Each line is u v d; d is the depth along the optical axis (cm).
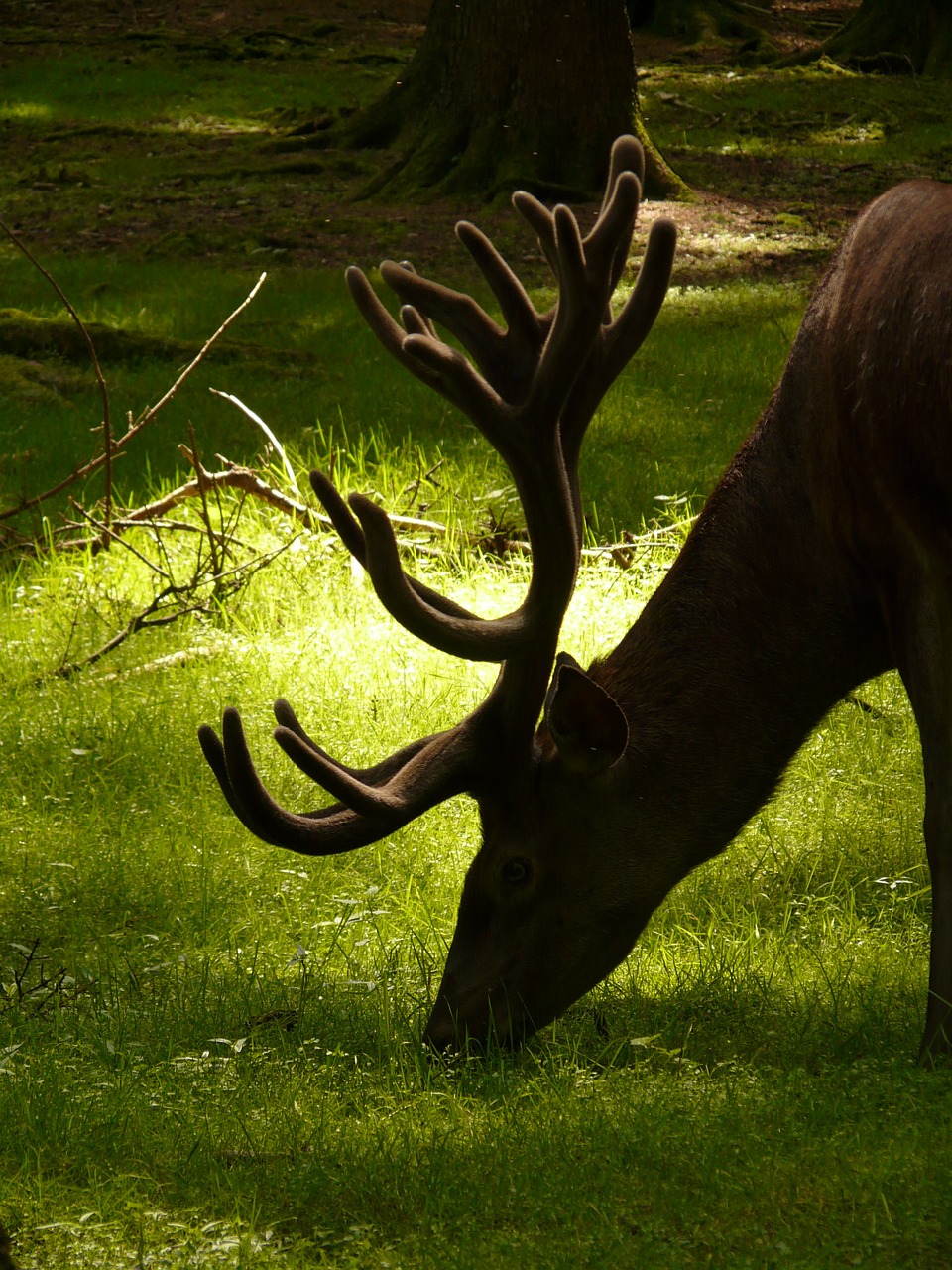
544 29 3866
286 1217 619
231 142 4703
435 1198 616
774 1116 658
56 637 1542
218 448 2091
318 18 6738
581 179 3850
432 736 811
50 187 4275
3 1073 753
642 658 820
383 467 1880
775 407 830
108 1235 607
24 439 2175
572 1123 678
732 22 6481
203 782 1241
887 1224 559
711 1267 548
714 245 3456
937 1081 678
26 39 6350
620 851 799
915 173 4269
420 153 4019
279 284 3159
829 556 810
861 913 1016
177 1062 777
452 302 797
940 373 743
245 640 1500
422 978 910
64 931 1020
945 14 5841
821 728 1284
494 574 1636
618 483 1922
